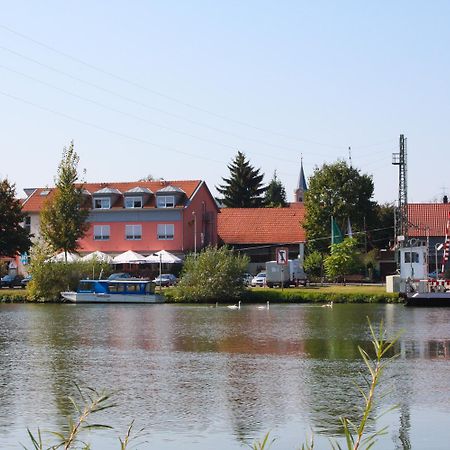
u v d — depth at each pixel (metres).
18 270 140.62
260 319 78.31
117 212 136.62
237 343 59.03
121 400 37.47
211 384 41.56
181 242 134.88
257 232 151.88
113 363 49.09
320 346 56.84
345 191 145.25
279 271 116.69
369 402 13.57
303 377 43.53
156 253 129.62
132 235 136.38
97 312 89.81
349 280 134.75
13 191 123.56
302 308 91.88
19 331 68.50
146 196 137.00
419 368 46.47
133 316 83.81
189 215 136.75
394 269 139.00
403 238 106.94
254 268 149.25
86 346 57.81
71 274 108.38
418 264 101.62
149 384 41.62
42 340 61.59
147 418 33.88
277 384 41.41
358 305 95.50
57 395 38.75
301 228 151.12
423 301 92.88
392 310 87.88
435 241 142.62
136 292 104.31
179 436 30.95
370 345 57.16
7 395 38.72
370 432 31.42
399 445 29.53
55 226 118.00
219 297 102.94
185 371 45.84
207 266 103.50
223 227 154.25
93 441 30.19
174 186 140.50
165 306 99.12
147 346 57.62
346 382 41.97
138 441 30.22
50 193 144.38
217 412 34.94
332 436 30.78
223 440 30.36
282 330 67.69
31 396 38.50
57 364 48.72
